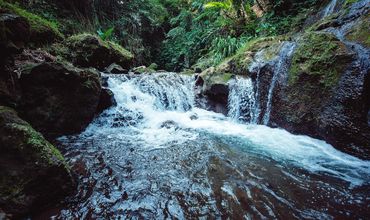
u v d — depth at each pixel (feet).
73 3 29.25
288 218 6.96
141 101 17.95
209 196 7.97
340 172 9.69
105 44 24.00
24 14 18.81
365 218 6.95
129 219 6.87
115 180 8.84
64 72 12.68
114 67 22.94
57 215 6.94
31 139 7.50
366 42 11.37
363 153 10.38
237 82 17.37
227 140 13.25
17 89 11.02
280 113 14.67
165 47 40.93
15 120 7.88
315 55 13.19
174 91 19.26
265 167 10.11
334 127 11.44
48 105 12.41
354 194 8.14
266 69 16.14
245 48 20.70
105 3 33.45
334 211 7.27
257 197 7.96
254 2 31.12
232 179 9.08
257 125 15.96
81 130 13.93
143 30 39.14
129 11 36.17
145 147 12.00
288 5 25.81
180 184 8.66
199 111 18.57
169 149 11.83
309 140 12.66
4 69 10.12
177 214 7.09
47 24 20.35
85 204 7.45
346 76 11.32
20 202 6.63
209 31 32.50
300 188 8.52
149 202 7.62
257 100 16.33
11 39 10.15
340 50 12.01
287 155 11.33
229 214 7.11
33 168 7.11
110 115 15.58
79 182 8.59
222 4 30.27
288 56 15.02
